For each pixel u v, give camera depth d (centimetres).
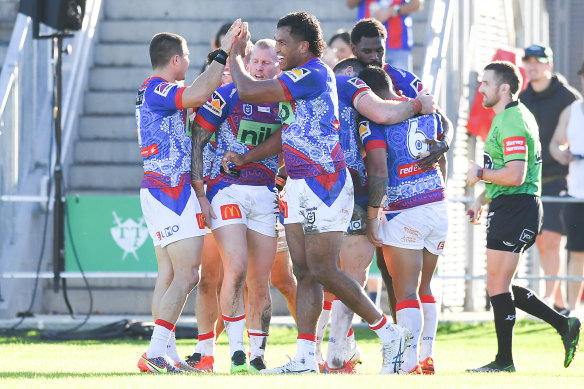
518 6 5356
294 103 2397
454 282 4500
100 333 3738
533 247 5053
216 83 2430
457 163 4506
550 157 4344
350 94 2539
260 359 2603
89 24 4909
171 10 5216
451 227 4447
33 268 4175
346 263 2623
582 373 2761
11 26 5422
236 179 2583
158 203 2492
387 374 2397
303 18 2430
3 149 4041
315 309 2444
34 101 4328
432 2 4534
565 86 4366
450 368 2861
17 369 2634
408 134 2555
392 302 2795
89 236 3934
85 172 4591
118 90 4919
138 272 3922
